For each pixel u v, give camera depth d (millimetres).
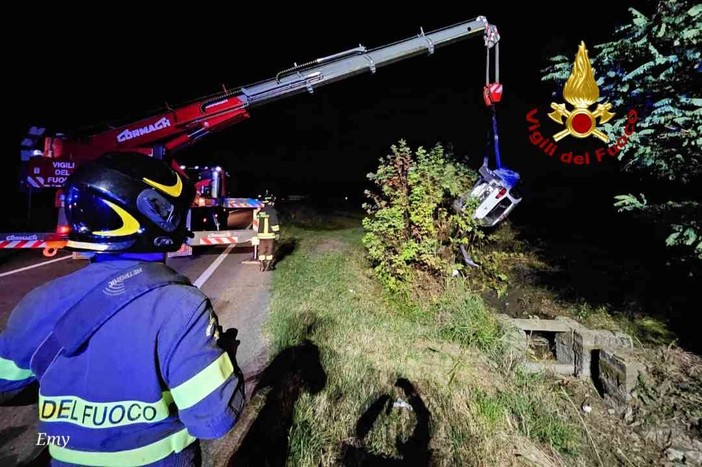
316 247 8547
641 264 6559
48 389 1000
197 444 1247
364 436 2590
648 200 3826
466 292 4691
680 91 3008
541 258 7406
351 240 9438
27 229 8984
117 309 993
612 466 2699
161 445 1071
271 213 6621
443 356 3648
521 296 5766
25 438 2545
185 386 1005
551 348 4309
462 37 6039
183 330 1020
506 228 7730
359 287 5445
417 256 4875
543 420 2969
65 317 980
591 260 7164
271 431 2588
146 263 1135
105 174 1055
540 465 2525
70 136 6371
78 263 6930
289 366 3295
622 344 3717
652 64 2863
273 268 6762
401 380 3209
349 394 2943
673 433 3006
